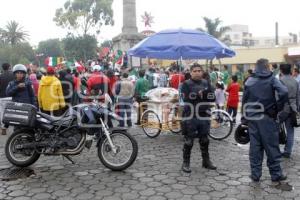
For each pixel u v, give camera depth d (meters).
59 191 5.86
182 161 7.46
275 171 6.01
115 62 23.95
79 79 11.93
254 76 6.06
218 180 6.27
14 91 8.41
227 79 17.50
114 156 6.94
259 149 6.05
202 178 6.38
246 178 6.34
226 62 40.47
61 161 7.52
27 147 6.95
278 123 6.05
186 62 19.31
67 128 6.84
